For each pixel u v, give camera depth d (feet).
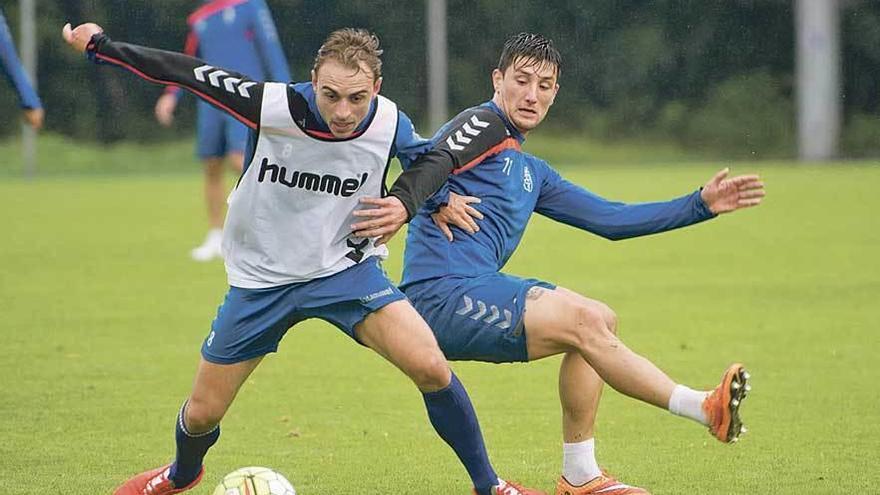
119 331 117.29
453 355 64.44
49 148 363.15
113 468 72.13
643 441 78.54
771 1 388.37
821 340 111.55
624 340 112.16
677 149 386.11
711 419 58.44
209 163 164.86
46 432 80.59
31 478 69.92
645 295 137.39
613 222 67.62
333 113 58.03
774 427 81.51
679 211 66.33
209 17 163.53
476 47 389.80
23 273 154.92
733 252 174.19
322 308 61.21
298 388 94.53
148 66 59.77
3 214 229.66
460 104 390.63
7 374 98.58
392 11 376.07
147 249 179.32
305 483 69.77
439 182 62.44
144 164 360.69
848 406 87.15
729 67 389.80
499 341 62.44
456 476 71.10
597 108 391.24
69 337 114.21
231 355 61.82
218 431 64.23
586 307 61.31
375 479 70.54
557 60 67.05
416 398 91.25
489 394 92.43
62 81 373.20
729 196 65.46
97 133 375.86
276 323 61.57
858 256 167.12
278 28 369.91
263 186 60.34
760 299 134.31
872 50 385.70
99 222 215.72
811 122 357.00
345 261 61.05
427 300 64.23
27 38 325.83
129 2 363.76
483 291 63.00
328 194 60.34
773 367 100.42
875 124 385.70
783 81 389.39
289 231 60.59
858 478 69.41
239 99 59.47
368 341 61.16
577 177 294.66
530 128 67.26
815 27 353.31
